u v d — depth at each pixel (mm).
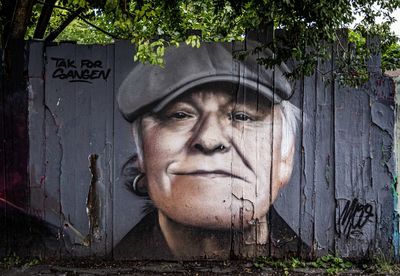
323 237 5793
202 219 5723
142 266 5621
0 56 5605
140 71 5633
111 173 5691
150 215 5723
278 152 5723
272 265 5645
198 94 5652
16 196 5676
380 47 5699
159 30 6422
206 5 6723
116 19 5145
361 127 5766
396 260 5816
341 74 5559
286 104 5711
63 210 5703
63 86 5648
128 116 5656
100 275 5406
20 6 5465
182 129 5660
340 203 5789
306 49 5574
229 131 5684
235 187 5711
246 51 5621
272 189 5738
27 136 5648
